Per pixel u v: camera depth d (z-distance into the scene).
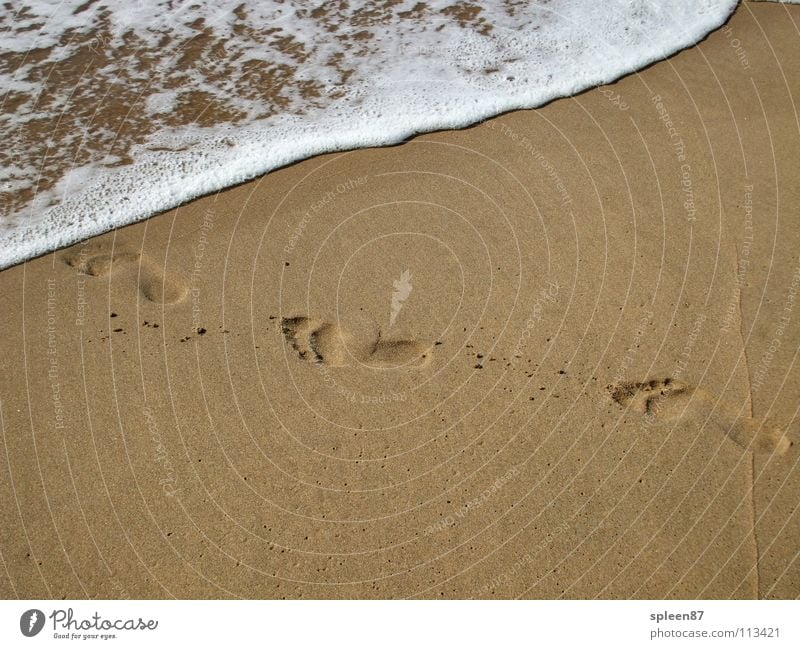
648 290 3.60
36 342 3.42
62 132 4.61
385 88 4.93
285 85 4.97
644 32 5.37
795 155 4.29
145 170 4.35
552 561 2.71
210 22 5.51
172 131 4.62
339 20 5.56
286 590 2.67
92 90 4.92
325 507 2.88
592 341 3.40
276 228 3.96
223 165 4.37
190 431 3.11
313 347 3.42
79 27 5.42
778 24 5.39
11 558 2.74
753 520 2.77
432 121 4.63
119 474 2.97
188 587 2.69
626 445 3.01
